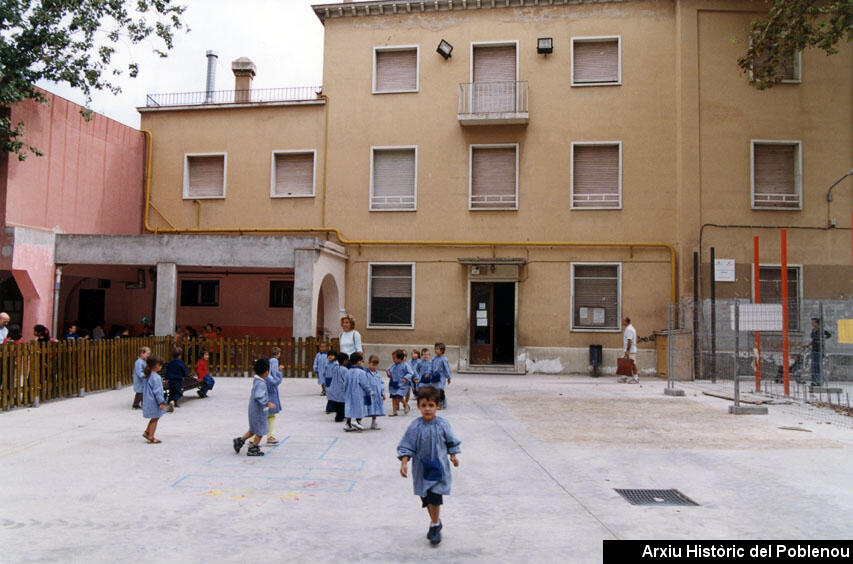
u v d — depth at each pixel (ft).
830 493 20.94
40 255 56.08
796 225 60.95
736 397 38.91
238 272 71.41
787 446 28.71
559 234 63.46
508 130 64.69
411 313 65.05
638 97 63.31
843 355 49.55
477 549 15.76
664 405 41.63
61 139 58.95
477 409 39.68
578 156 64.34
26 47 49.93
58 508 18.95
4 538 16.31
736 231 60.95
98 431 31.24
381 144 66.80
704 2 61.98
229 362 55.98
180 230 69.26
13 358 37.40
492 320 64.90
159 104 71.05
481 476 23.27
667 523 17.84
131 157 69.10
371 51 67.67
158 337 54.90
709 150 61.52
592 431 32.32
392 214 66.03
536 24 65.05
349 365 32.99
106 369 46.32
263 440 29.78
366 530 17.22
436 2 65.98
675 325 60.70
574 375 61.93
